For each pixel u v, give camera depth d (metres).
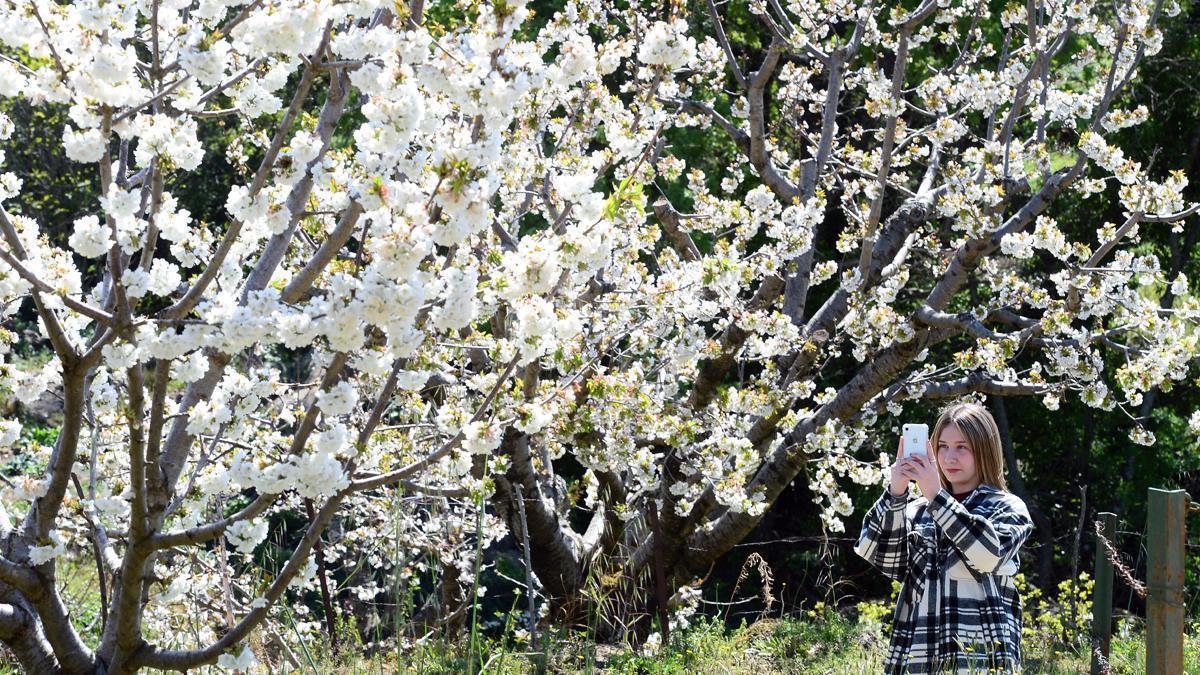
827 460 10.43
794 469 10.91
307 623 9.28
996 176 10.21
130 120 4.35
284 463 4.47
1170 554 5.17
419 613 9.38
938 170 14.40
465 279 4.27
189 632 7.19
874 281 11.71
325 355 7.18
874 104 10.62
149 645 5.22
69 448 4.94
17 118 23.45
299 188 5.39
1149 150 18.56
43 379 5.51
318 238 8.02
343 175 4.90
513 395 5.70
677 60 5.43
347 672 6.90
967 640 4.70
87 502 5.66
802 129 13.33
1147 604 5.23
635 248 8.20
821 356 11.57
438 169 4.06
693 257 10.29
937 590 4.79
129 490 5.48
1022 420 19.66
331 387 4.50
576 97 8.66
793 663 8.08
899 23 10.57
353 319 4.05
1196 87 18.58
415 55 4.47
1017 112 10.04
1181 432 19.17
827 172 13.22
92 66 4.04
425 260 4.90
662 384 10.45
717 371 10.62
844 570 18.97
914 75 17.77
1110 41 10.30
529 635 7.95
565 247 4.61
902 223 11.80
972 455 5.03
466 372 7.75
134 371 4.58
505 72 4.48
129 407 4.59
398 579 5.93
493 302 4.93
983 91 10.50
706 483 10.20
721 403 9.05
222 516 7.33
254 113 5.07
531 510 10.16
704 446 9.52
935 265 12.44
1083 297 9.64
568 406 6.96
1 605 5.17
